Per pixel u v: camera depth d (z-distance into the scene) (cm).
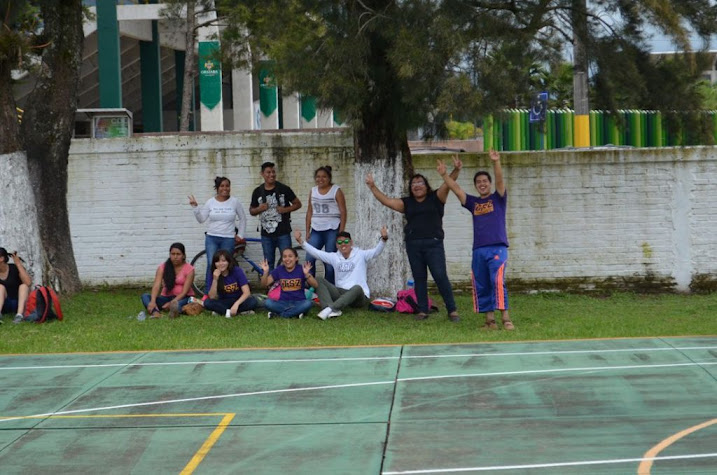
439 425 691
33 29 1330
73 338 1061
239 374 873
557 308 1288
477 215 1093
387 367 888
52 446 662
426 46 1087
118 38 2294
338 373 868
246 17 1312
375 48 1176
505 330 1084
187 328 1118
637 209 1423
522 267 1433
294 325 1138
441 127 1230
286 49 1144
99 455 639
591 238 1427
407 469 591
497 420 701
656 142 1947
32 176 1329
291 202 1341
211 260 1330
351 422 705
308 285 1227
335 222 1313
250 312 1220
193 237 1456
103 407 767
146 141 1452
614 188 1423
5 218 1251
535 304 1327
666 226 1421
